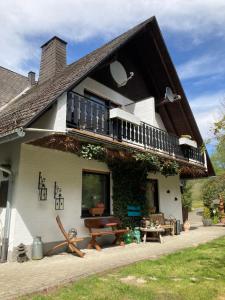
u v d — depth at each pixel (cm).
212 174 1545
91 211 927
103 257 722
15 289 464
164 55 1220
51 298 429
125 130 970
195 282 505
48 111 687
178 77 1281
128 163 1062
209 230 1386
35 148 789
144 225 1065
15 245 701
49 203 802
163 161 1090
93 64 767
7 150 796
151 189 1303
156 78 1341
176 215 1434
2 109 1136
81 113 780
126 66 1225
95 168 974
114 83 1132
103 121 859
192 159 1373
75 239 759
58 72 1186
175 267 612
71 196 870
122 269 596
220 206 1917
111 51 828
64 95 682
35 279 521
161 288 470
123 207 1048
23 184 744
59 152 859
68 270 583
